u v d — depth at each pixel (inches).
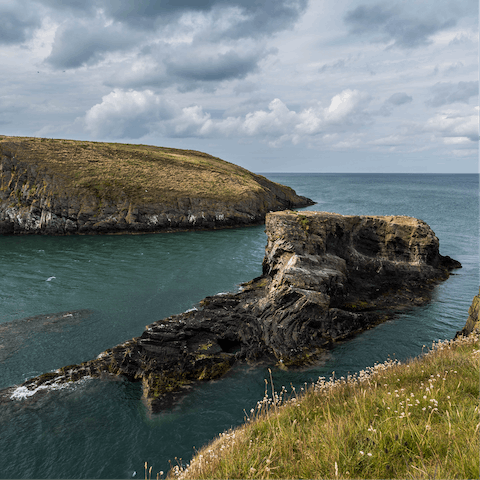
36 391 649.0
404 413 200.1
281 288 948.0
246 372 714.8
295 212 1243.2
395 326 893.8
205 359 724.0
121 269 1480.1
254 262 1609.3
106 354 767.7
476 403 217.9
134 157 3511.3
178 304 1084.5
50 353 794.8
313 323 864.3
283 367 729.6
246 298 1067.3
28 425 562.6
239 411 585.9
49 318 978.7
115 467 474.0
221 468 197.8
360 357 751.7
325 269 1024.9
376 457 171.2
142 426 556.7
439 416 206.4
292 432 223.8
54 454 500.4
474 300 655.8
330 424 211.3
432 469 147.3
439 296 1098.7
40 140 3142.2
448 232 2180.1
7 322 951.6
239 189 3233.3
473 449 155.6
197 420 566.6
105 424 564.4
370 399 254.1
